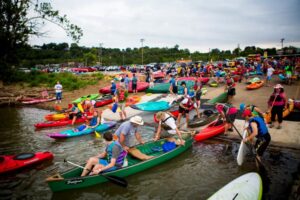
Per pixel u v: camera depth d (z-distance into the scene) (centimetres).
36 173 780
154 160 786
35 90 2394
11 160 798
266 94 1753
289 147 879
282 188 650
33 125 1365
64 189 641
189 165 809
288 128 1051
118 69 5334
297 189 596
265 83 2172
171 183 706
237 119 1217
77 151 963
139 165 745
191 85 2052
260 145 711
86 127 1161
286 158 822
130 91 2188
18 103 2023
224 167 786
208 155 878
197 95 1330
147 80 2456
